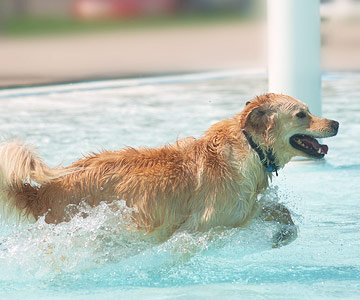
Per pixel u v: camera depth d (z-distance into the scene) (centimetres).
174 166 644
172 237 640
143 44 3378
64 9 4259
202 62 2541
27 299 555
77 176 645
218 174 633
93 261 638
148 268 634
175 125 1203
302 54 968
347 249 649
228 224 636
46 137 1130
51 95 1667
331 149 1045
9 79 2144
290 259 634
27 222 646
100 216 635
